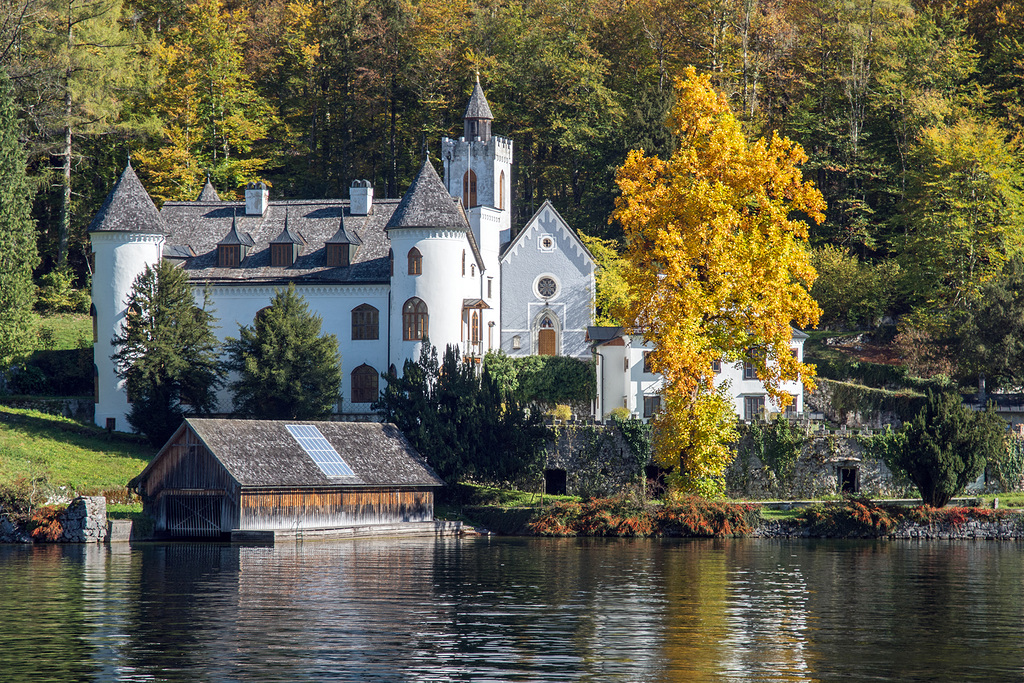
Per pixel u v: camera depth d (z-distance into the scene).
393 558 106.69
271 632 68.44
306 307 161.00
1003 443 152.00
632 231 136.50
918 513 133.50
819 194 132.50
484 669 59.28
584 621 73.06
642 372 180.38
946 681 58.34
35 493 125.56
